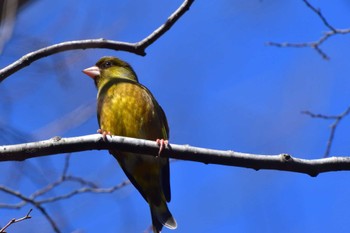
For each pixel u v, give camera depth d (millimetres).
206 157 8602
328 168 8414
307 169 8398
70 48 9430
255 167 8477
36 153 8438
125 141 8789
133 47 9547
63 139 8570
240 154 8523
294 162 8375
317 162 8406
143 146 8805
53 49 9422
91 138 8727
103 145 8742
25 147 8406
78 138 8672
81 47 9461
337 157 8484
